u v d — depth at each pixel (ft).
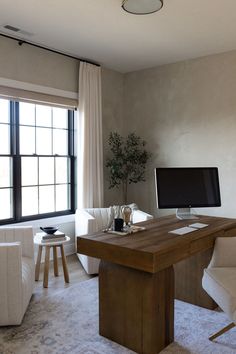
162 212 15.70
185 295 9.64
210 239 8.18
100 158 15.08
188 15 10.10
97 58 14.38
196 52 13.58
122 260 6.83
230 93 13.38
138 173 16.11
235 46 12.87
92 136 14.70
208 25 10.87
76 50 13.32
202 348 7.27
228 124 13.48
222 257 8.04
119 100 16.70
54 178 14.32
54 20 10.45
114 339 7.52
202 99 14.17
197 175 9.98
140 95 16.25
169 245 6.86
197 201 9.84
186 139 14.74
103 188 15.79
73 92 14.29
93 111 14.75
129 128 16.75
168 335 7.41
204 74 14.06
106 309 7.64
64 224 14.21
